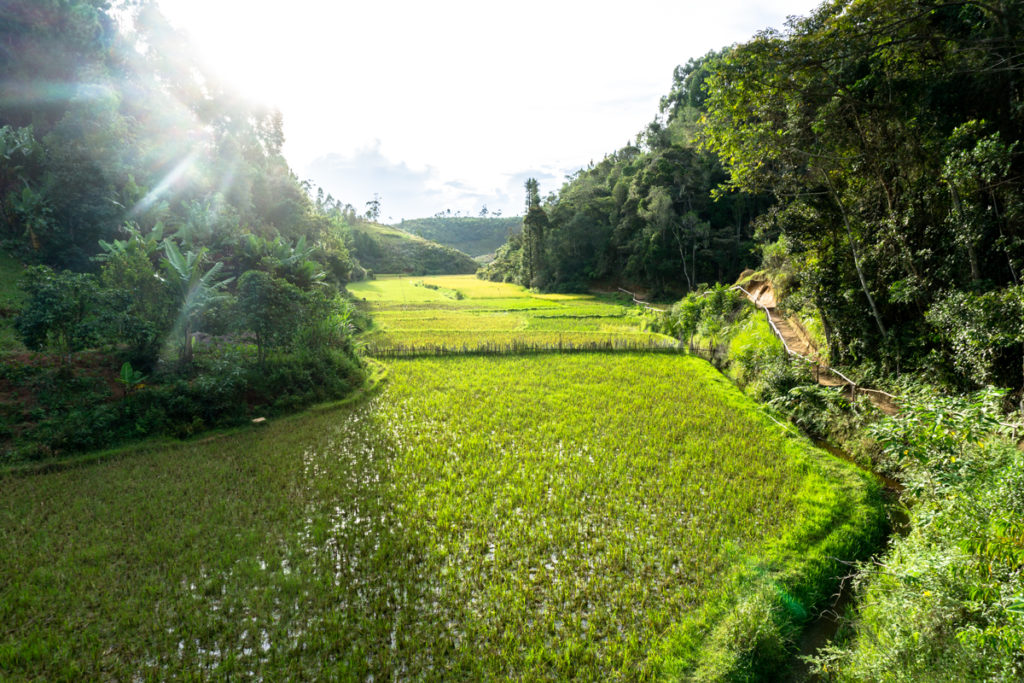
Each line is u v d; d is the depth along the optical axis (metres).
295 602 7.31
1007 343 10.21
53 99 27.17
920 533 7.91
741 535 9.00
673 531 9.09
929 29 13.11
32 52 26.39
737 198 48.91
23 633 6.71
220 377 15.12
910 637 5.73
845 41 13.29
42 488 10.66
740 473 11.44
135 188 26.42
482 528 9.20
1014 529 5.52
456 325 34.94
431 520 9.61
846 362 18.05
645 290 54.25
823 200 16.91
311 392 16.78
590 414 15.55
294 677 6.03
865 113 14.99
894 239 14.44
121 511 9.79
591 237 60.31
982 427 6.67
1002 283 12.08
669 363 22.53
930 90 13.32
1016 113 11.71
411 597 7.39
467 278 94.19
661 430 14.18
